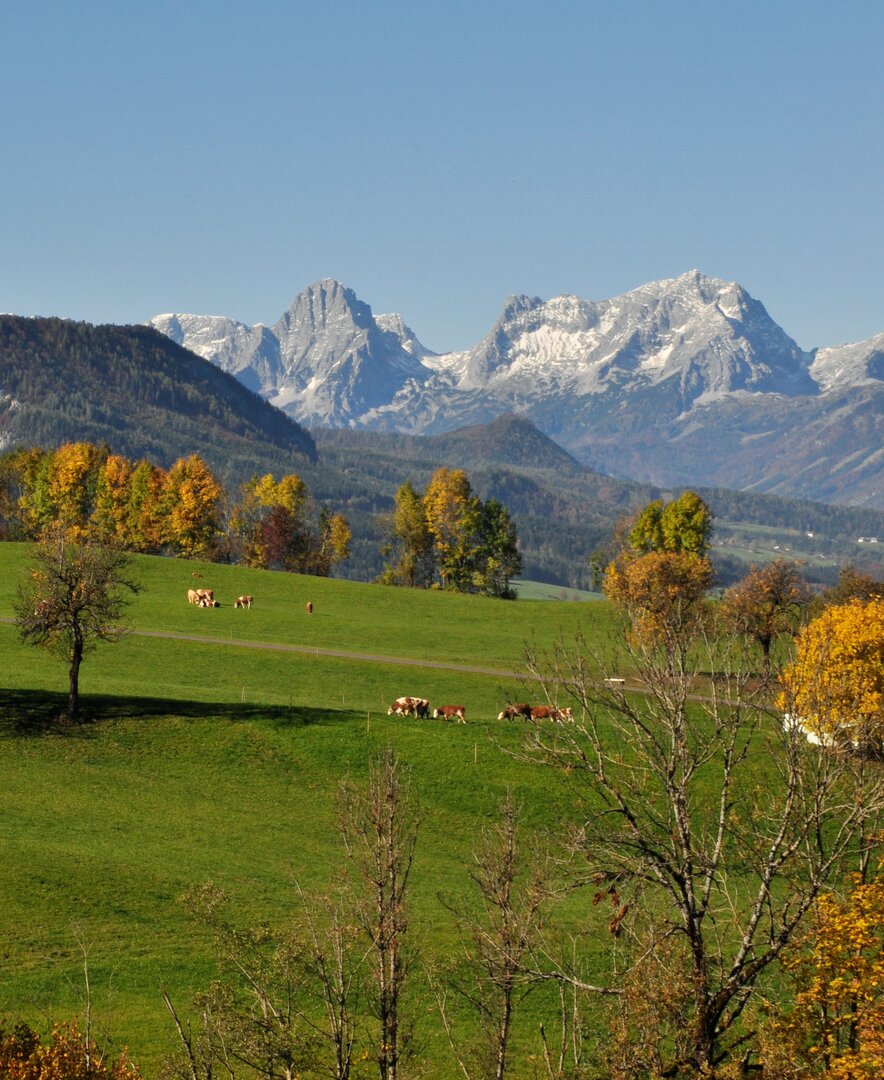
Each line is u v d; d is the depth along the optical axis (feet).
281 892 205.26
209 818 245.24
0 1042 112.78
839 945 90.38
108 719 291.79
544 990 164.04
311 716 295.28
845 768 95.66
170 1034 148.66
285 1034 101.96
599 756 101.19
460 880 214.07
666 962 94.38
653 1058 90.33
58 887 197.88
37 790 250.98
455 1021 152.15
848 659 214.07
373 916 107.65
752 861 97.60
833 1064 87.25
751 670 102.89
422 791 259.39
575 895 181.98
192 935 183.73
